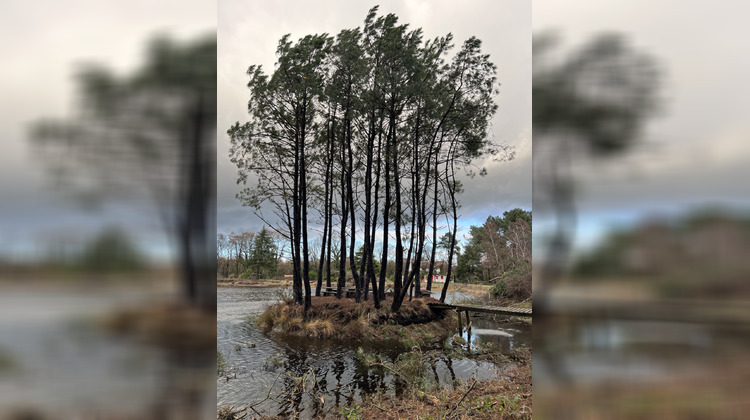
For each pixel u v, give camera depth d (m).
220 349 9.22
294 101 13.23
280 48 12.19
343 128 14.12
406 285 12.67
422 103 12.65
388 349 9.59
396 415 4.87
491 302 18.11
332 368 7.68
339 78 12.88
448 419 4.43
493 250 31.94
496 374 7.05
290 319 12.04
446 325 13.17
